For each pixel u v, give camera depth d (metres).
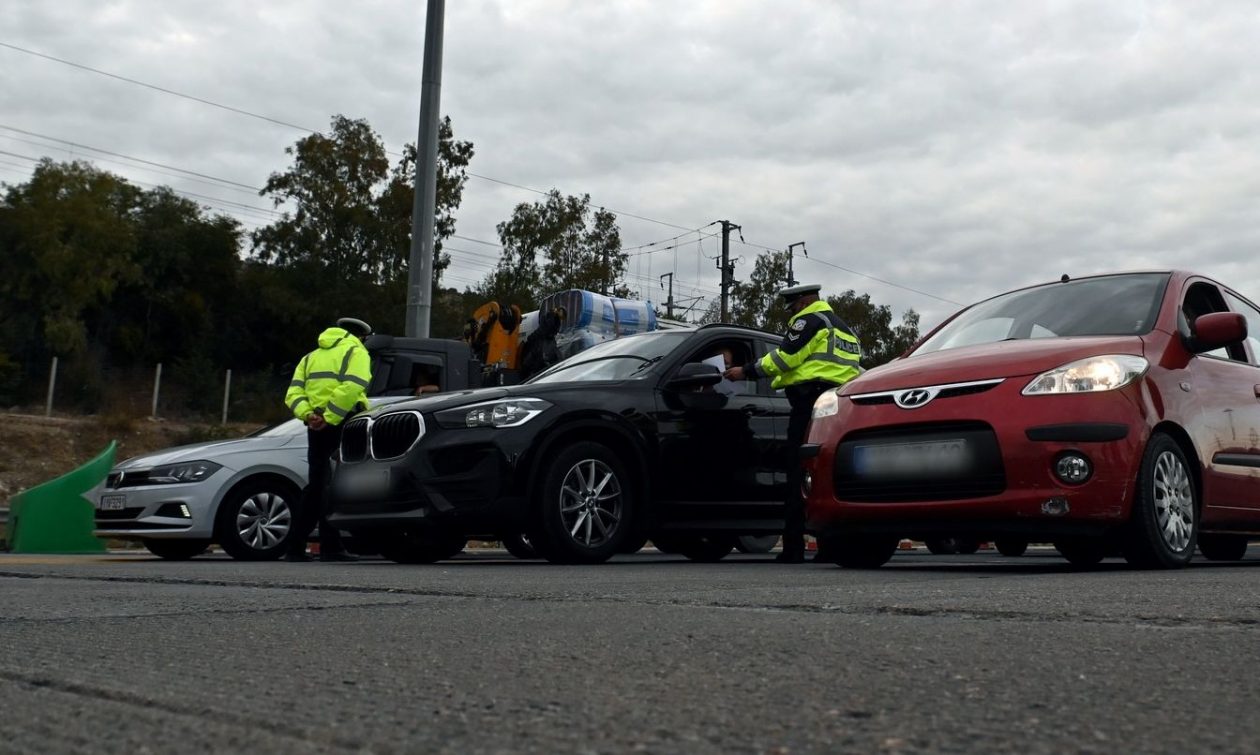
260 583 4.24
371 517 6.36
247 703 1.58
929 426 4.94
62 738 1.33
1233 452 5.29
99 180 44.91
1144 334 5.17
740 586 3.86
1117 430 4.68
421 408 6.32
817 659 1.99
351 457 6.62
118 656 2.13
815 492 5.34
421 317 13.20
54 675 1.88
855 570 5.41
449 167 43.81
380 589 3.83
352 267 46.03
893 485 5.00
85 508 10.06
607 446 6.57
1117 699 1.57
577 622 2.66
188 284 48.53
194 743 1.29
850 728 1.37
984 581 4.04
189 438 28.84
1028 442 4.67
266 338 49.28
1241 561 6.96
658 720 1.43
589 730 1.37
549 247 47.22
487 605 3.13
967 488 4.81
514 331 12.83
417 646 2.25
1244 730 1.36
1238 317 5.15
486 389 6.59
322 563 6.98
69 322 41.91
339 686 1.74
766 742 1.29
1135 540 4.78
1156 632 2.33
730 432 7.08
